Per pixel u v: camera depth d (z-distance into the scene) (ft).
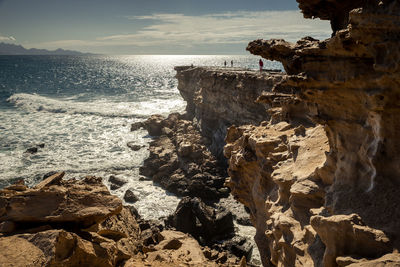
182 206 86.84
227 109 144.77
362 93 27.78
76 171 132.98
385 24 22.34
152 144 160.97
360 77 26.96
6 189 35.01
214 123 164.86
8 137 176.55
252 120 126.72
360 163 29.78
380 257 22.43
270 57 39.52
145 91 420.36
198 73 208.03
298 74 31.96
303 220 33.35
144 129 198.18
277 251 36.01
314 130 44.68
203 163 127.34
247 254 79.00
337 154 32.42
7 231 30.81
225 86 143.95
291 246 32.01
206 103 166.40
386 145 27.02
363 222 25.12
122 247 40.37
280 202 40.11
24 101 286.87
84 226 34.01
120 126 208.64
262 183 48.34
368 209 26.63
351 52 26.81
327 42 28.60
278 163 43.42
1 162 139.54
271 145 48.21
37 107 263.08
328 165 33.65
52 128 200.44
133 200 108.58
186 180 117.80
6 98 315.17
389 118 26.22
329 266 25.17
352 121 30.27
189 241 56.80
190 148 129.70
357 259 23.11
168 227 88.12
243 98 127.54
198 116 187.01
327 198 30.89
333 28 42.09
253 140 51.90
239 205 105.50
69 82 529.45
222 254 62.64
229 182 61.62
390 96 25.09
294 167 39.99
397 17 21.62
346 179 30.60
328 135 34.24
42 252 27.20
